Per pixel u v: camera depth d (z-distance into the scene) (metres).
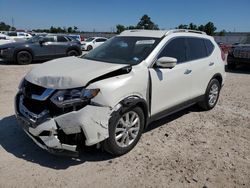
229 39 47.41
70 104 3.32
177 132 4.87
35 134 3.47
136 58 4.29
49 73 3.67
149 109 4.26
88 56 4.82
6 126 4.80
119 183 3.32
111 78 3.66
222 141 4.60
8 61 14.34
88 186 3.24
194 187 3.32
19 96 3.93
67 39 15.37
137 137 4.11
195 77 5.25
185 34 5.19
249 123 5.50
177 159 3.92
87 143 3.44
